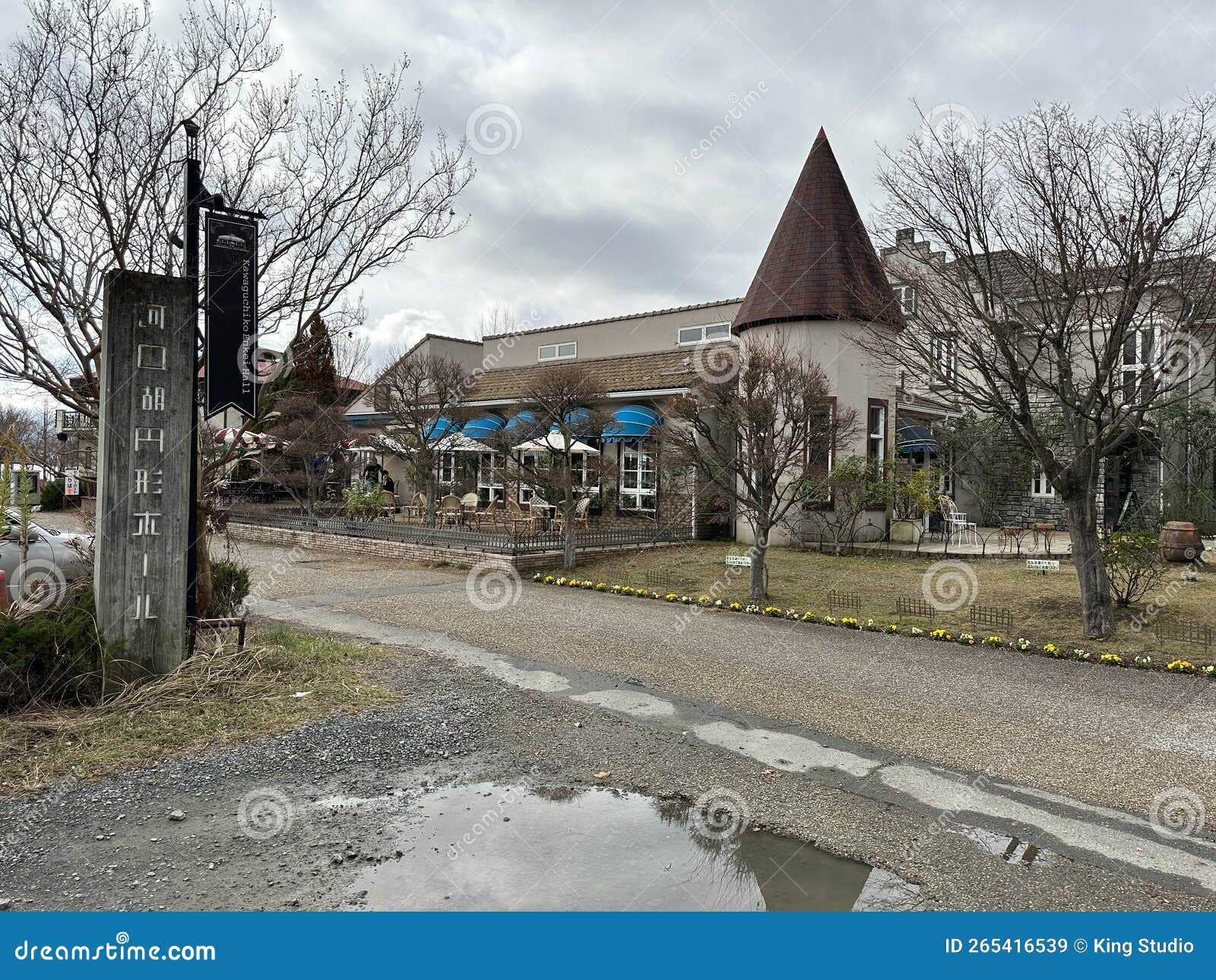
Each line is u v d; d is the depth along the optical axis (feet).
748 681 27.63
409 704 23.65
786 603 42.09
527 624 36.94
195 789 17.40
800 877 14.55
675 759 20.13
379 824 16.21
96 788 17.22
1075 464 34.78
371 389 87.61
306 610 39.47
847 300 58.23
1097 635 33.94
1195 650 31.78
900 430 70.18
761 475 43.16
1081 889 14.23
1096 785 18.81
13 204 25.35
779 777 19.08
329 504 83.46
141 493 23.44
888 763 20.10
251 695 23.32
